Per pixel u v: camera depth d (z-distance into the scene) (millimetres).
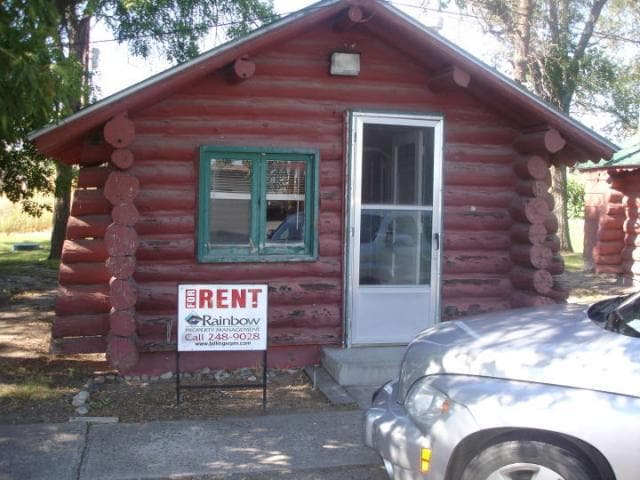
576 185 33688
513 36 18266
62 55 6309
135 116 7121
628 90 21297
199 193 7254
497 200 8109
